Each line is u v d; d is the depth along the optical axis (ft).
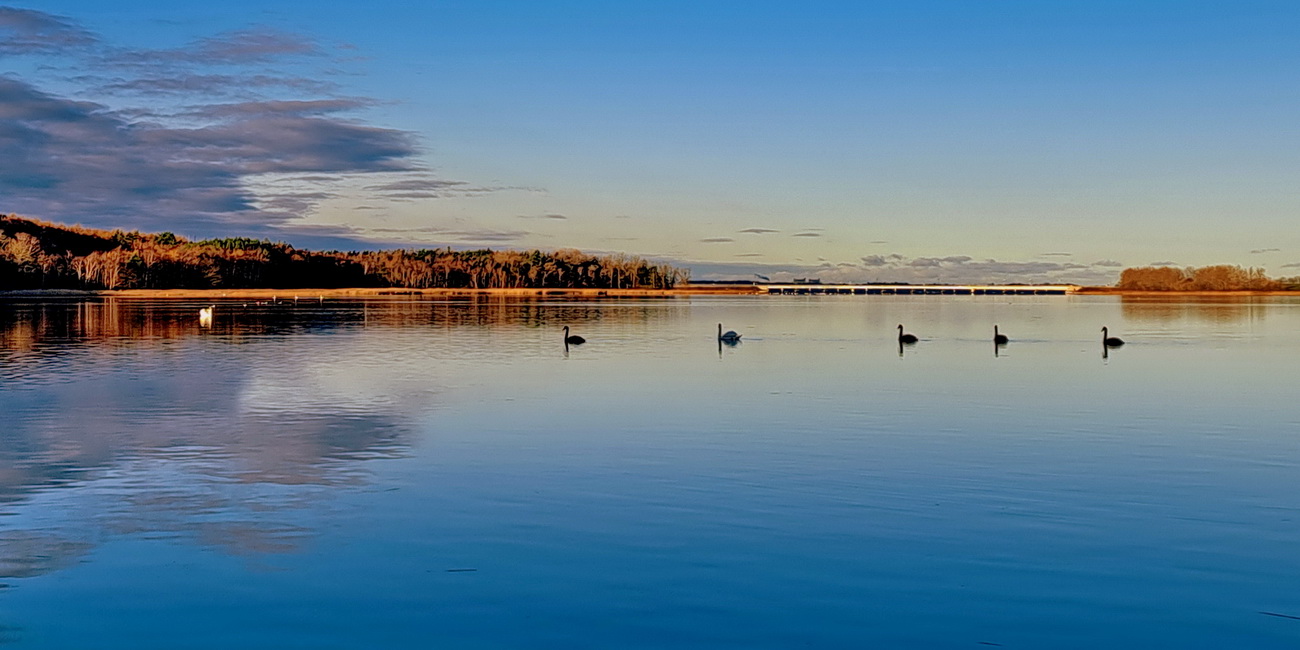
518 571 51.44
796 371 147.84
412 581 50.08
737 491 67.51
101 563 52.70
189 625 45.09
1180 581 50.21
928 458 78.95
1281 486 69.67
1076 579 50.42
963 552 54.34
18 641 43.42
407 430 92.17
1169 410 106.63
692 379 136.05
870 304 570.05
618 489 68.13
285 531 58.23
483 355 175.01
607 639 43.62
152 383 128.67
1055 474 73.36
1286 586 49.55
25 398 113.70
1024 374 144.66
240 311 368.89
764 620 45.44
